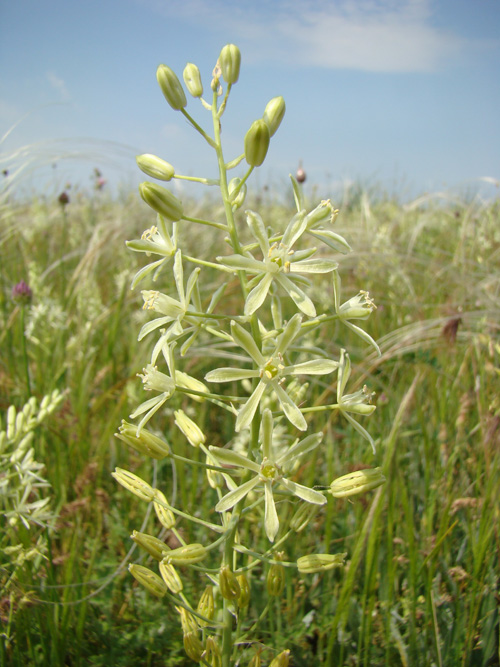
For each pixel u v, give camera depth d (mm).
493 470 197
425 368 271
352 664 178
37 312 289
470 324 302
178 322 130
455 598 188
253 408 125
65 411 260
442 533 188
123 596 194
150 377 133
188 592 195
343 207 668
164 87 136
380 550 203
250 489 127
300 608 195
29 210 506
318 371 128
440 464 242
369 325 372
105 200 668
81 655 177
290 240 132
